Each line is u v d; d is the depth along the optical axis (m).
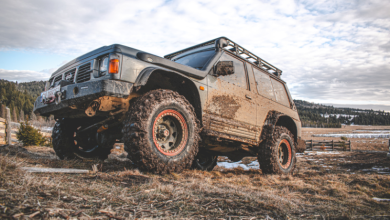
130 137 2.74
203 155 5.45
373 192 3.36
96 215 1.38
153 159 2.82
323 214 1.95
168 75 3.41
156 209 1.62
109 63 2.84
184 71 3.41
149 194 1.94
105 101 3.11
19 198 1.40
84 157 4.61
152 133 2.88
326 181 3.94
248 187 2.89
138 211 1.53
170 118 3.20
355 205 2.42
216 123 3.82
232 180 3.33
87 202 1.58
